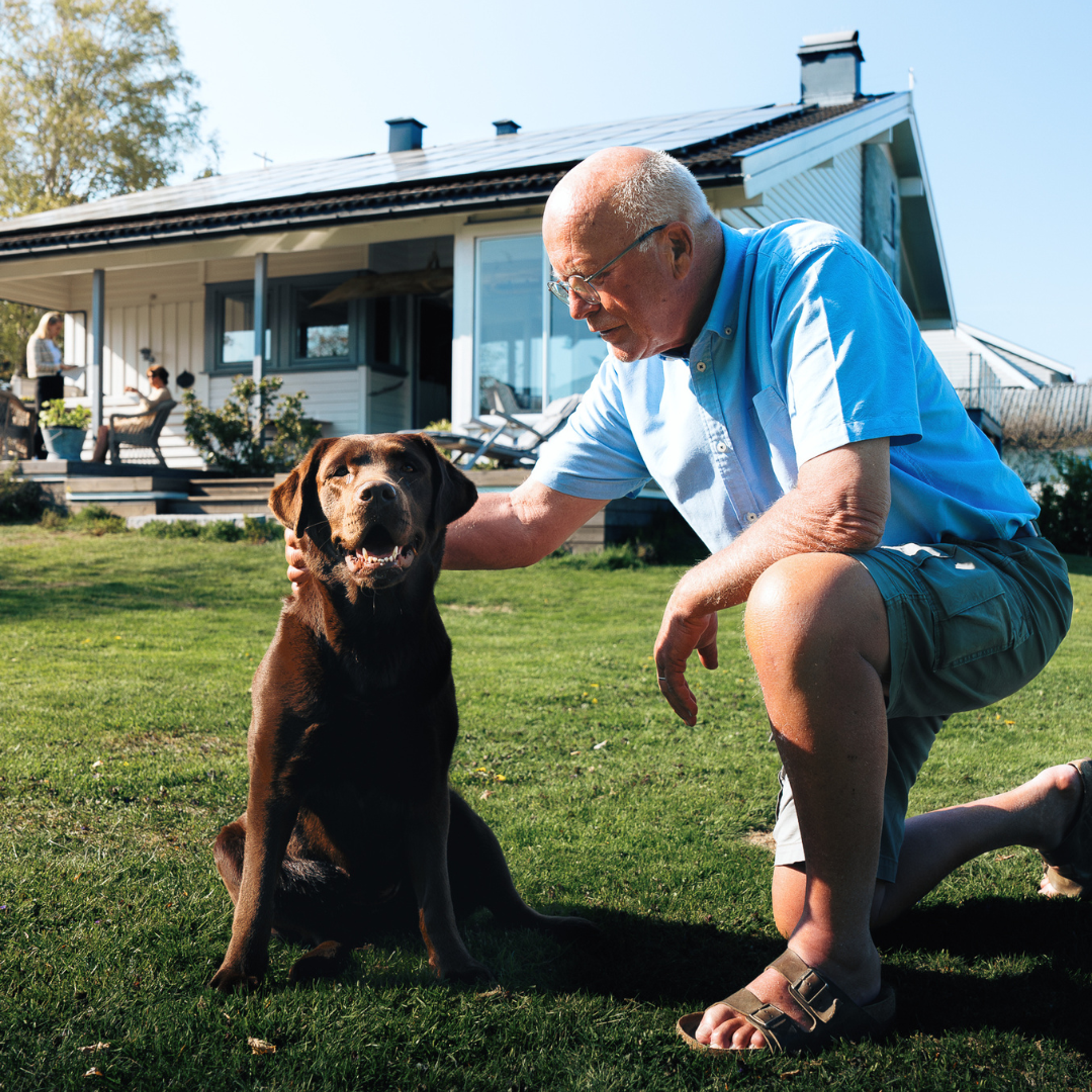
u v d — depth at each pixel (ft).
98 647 20.13
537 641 22.34
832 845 5.85
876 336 6.37
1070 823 8.00
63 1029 5.70
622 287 6.70
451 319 55.57
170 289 55.16
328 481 7.06
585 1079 5.30
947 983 6.75
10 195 96.78
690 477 7.68
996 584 6.53
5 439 44.24
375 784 7.00
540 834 10.05
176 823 9.96
